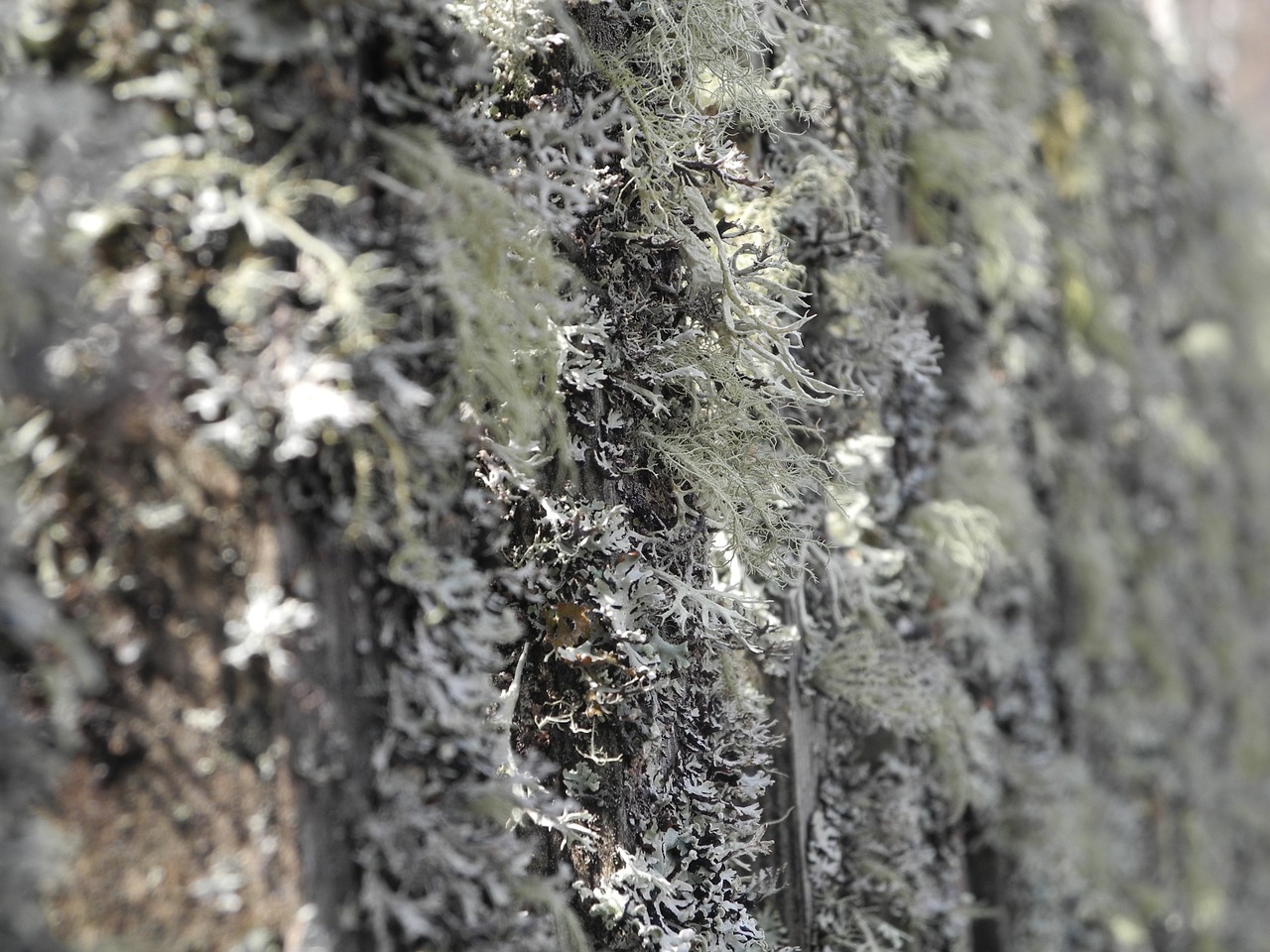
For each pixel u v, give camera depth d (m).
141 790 0.33
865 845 0.46
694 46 0.39
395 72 0.34
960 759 0.49
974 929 0.52
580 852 0.38
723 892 0.40
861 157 0.47
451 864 0.34
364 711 0.34
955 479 0.51
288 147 0.33
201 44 0.33
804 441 0.44
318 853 0.34
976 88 0.52
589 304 0.38
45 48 0.33
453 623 0.35
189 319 0.33
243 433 0.33
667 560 0.40
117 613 0.33
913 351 0.46
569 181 0.38
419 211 0.34
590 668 0.38
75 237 0.33
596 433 0.39
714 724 0.41
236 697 0.33
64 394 0.33
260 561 0.33
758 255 0.40
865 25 0.46
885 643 0.46
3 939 0.33
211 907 0.33
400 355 0.34
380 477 0.34
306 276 0.33
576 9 0.39
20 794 0.33
